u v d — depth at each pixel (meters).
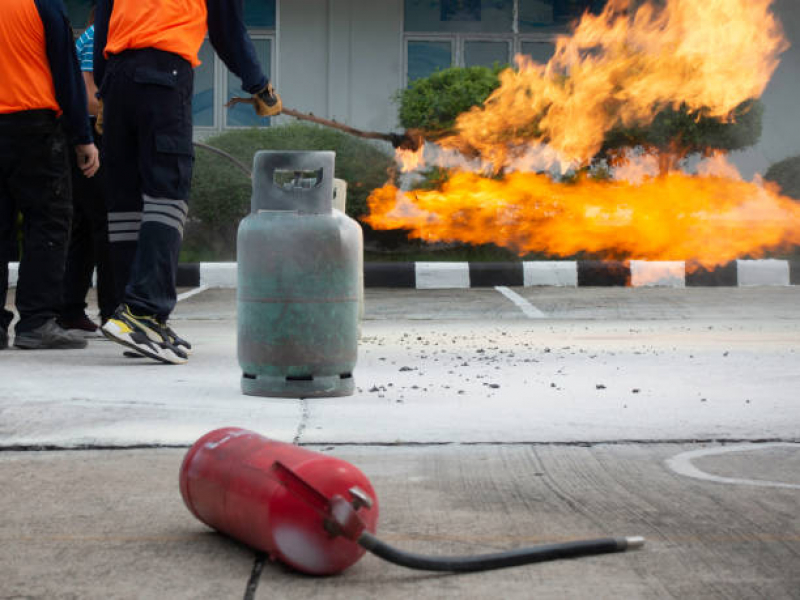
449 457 3.04
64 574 2.01
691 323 7.64
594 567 2.05
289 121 17.17
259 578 1.98
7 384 4.33
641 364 5.21
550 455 3.06
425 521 2.38
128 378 4.55
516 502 2.54
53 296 5.75
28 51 5.48
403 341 6.41
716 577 2.00
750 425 3.48
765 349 5.88
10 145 5.56
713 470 2.88
